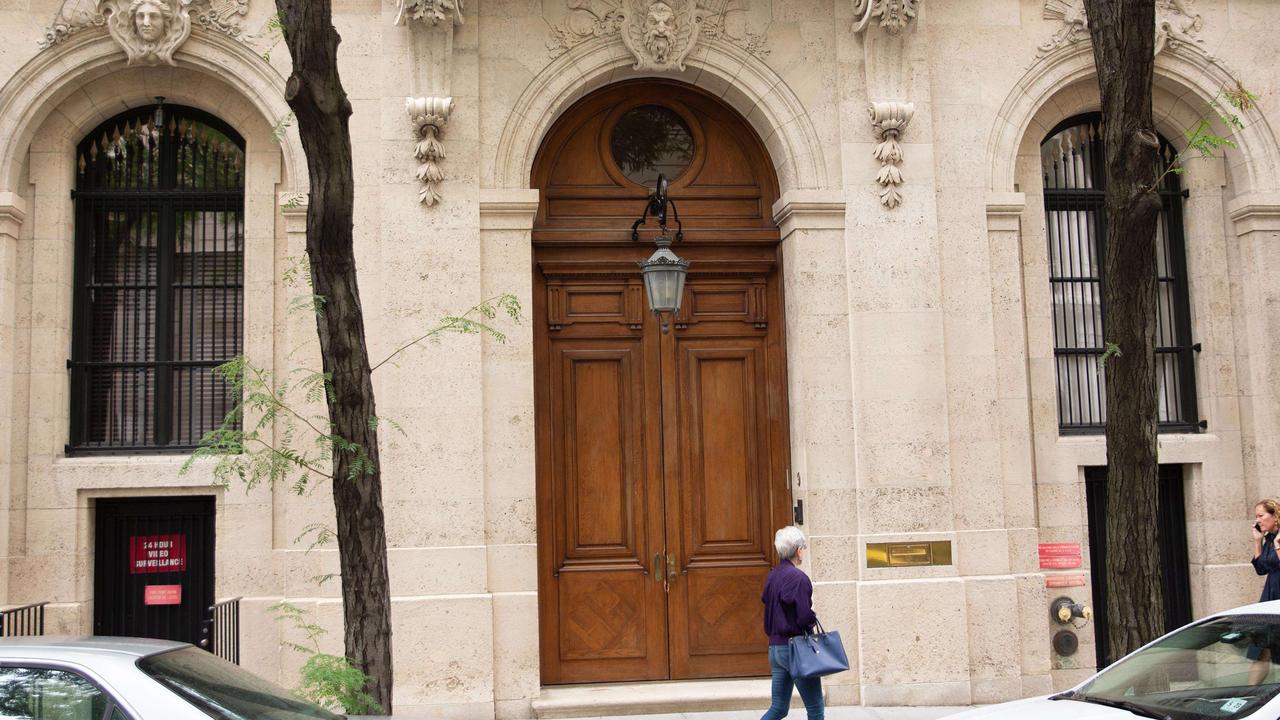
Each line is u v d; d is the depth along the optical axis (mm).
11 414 9227
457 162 9438
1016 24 10180
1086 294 10547
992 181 10031
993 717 5215
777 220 10117
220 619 8641
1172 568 10312
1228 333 10430
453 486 9172
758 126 10172
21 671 4352
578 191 10148
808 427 9555
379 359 9250
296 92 6293
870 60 9844
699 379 10133
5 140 9219
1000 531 9648
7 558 9055
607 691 9484
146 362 9625
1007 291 10016
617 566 9875
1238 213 10398
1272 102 10383
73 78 9367
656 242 9172
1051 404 10117
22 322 9352
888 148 9742
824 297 9695
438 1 9242
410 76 9367
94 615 9359
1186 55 10312
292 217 9414
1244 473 10289
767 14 9930
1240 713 4637
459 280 9344
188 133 9867
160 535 9500
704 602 9930
